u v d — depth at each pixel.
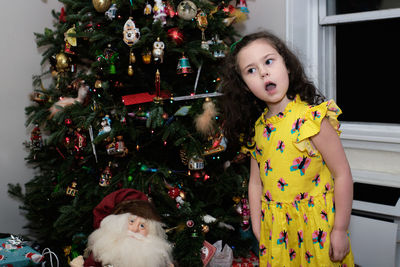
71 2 1.80
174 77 1.83
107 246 1.17
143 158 1.77
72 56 1.95
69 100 1.85
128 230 1.21
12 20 2.24
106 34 1.68
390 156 1.91
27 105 2.35
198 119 1.61
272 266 1.25
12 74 2.27
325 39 2.11
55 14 2.16
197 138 1.70
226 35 1.97
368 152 1.97
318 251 1.18
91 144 1.72
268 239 1.30
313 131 1.13
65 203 1.98
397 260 1.77
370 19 1.92
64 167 1.90
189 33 1.85
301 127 1.17
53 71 2.08
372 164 1.96
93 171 1.87
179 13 1.62
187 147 1.63
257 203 1.38
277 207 1.25
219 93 1.65
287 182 1.22
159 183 1.67
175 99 1.63
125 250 1.15
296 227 1.22
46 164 2.12
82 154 1.83
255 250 2.04
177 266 1.35
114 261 1.15
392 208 1.75
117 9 1.66
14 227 2.35
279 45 1.25
